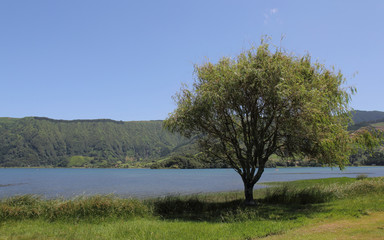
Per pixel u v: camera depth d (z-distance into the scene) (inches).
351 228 410.3
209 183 2522.1
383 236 349.7
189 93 751.7
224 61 753.6
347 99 721.0
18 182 3102.9
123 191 1823.3
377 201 652.7
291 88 630.5
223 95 684.1
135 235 442.0
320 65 746.2
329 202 734.5
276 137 753.0
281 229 444.8
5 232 462.3
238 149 796.0
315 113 619.8
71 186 2420.0
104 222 580.7
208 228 483.5
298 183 1792.6
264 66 674.8
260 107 719.1
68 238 423.5
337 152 691.4
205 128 770.8
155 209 733.3
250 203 767.1
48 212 606.9
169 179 3361.2
